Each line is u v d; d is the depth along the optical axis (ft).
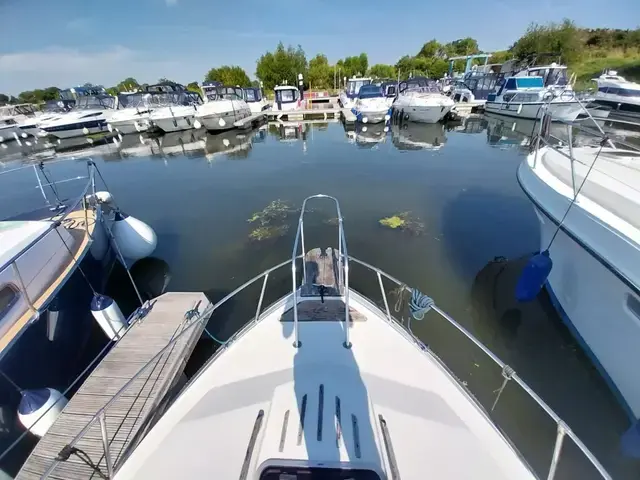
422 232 19.15
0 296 9.52
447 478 5.45
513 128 52.21
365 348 7.78
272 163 36.91
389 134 51.49
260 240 19.35
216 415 6.48
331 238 19.11
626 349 9.16
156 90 67.41
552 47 97.35
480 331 12.22
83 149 51.26
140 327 12.32
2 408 8.82
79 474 8.04
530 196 13.02
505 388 10.39
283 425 5.82
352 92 78.48
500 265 15.81
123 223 16.38
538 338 11.77
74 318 11.84
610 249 9.07
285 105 78.23
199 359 12.23
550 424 9.45
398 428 6.06
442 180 27.99
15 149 56.03
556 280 12.35
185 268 17.07
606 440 8.93
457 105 68.54
